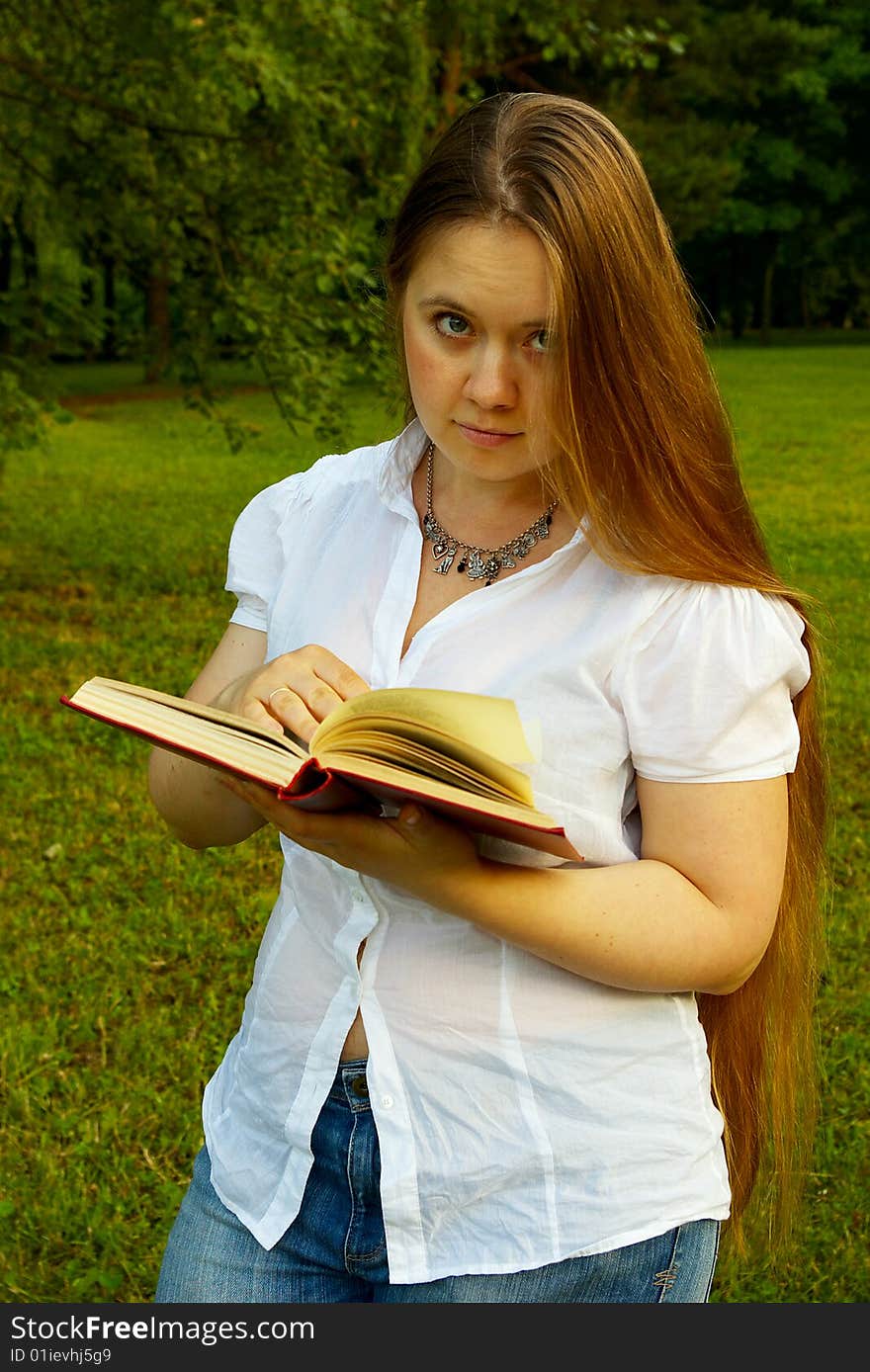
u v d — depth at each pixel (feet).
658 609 4.75
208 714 4.38
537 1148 4.88
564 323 4.32
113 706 4.27
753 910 4.82
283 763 4.12
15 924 15.61
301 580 5.55
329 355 24.61
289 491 5.78
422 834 4.31
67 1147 11.86
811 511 40.16
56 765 20.44
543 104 4.46
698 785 4.75
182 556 34.86
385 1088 4.99
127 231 27.07
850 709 22.43
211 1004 13.88
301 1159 5.23
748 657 4.70
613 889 4.65
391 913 4.98
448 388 4.59
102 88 25.85
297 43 21.57
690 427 4.63
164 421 65.67
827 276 161.58
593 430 4.47
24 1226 10.87
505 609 4.92
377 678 5.11
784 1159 6.37
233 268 26.13
